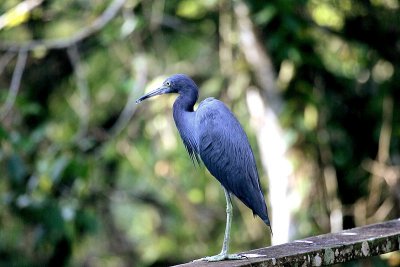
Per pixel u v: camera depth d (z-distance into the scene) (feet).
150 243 59.00
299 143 43.39
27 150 42.93
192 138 28.14
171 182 50.03
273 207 43.68
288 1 40.09
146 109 49.03
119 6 42.98
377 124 45.47
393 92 45.16
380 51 45.42
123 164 53.36
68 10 47.78
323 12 45.65
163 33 49.29
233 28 44.09
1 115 41.78
